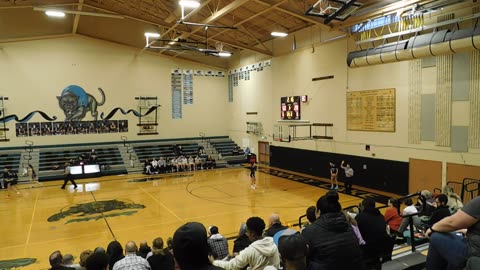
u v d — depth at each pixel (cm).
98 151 2253
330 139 1762
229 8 1391
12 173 1861
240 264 330
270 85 2205
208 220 1164
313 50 1839
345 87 1655
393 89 1431
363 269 272
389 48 1291
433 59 1280
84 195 1570
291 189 1614
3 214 1277
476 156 1167
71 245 967
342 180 1697
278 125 2144
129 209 1320
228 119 2725
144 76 2441
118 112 2370
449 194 845
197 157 2291
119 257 557
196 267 173
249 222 357
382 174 1501
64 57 2209
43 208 1355
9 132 2086
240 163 2453
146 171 2125
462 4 1162
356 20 1384
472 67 1163
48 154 2117
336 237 265
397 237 625
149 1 1848
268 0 1388
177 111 2555
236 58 2573
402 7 1195
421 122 1334
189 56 2577
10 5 1670
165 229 1085
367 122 1553
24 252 920
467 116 1186
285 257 207
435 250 248
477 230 218
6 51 2062
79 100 2255
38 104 2150
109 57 2333
